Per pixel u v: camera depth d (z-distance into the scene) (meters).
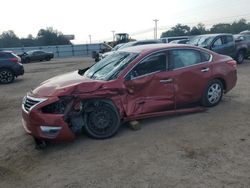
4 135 5.97
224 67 6.74
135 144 4.97
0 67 13.68
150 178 3.88
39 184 3.97
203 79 6.34
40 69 21.80
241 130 5.35
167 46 6.01
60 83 5.28
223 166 4.07
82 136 5.46
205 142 4.90
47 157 4.76
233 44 14.92
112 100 5.26
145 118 5.95
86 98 5.03
